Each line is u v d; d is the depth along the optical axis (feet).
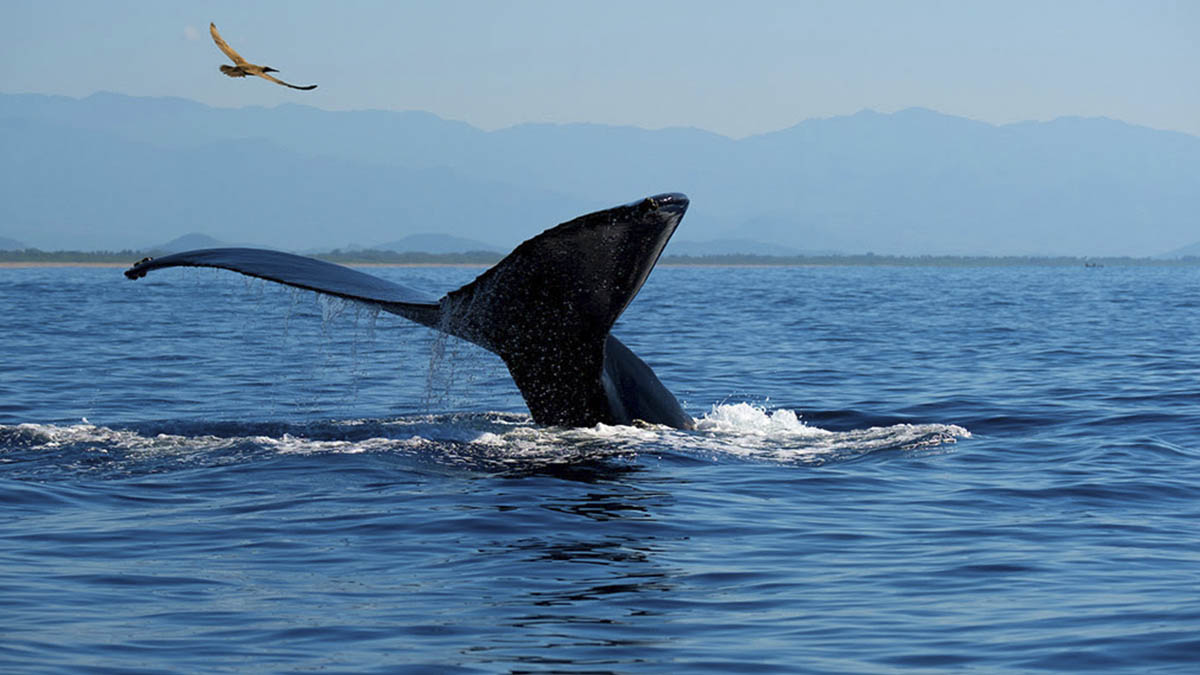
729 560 115.85
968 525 131.54
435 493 137.39
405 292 155.22
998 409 226.58
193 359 320.09
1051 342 406.41
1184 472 161.58
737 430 181.37
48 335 403.13
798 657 89.40
